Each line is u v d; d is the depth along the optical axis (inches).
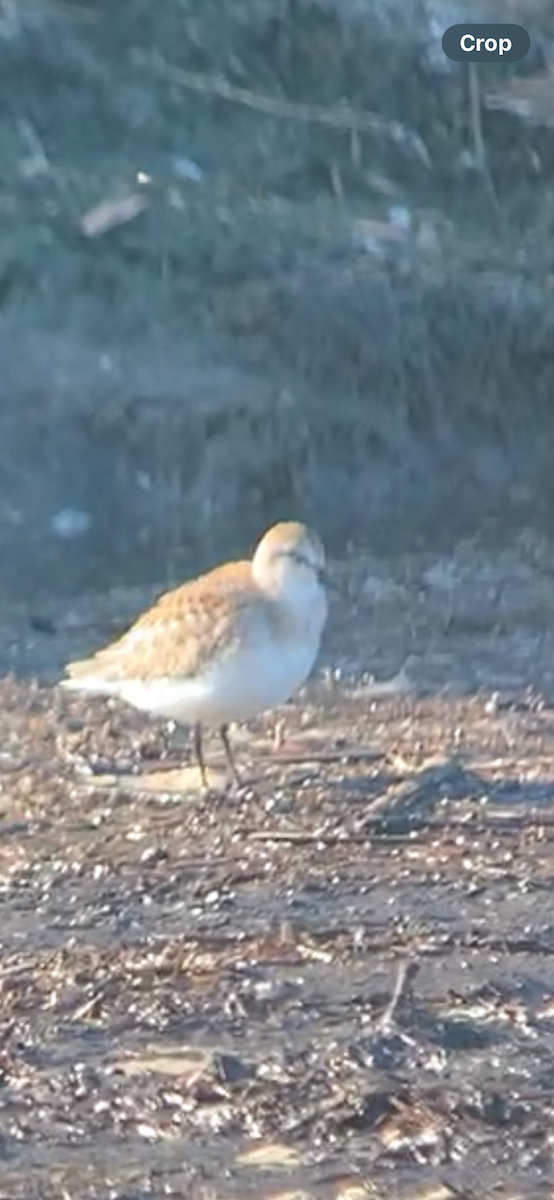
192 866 470.6
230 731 560.4
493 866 467.2
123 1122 362.6
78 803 513.0
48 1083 375.2
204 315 876.0
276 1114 362.9
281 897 452.4
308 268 889.5
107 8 997.2
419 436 845.2
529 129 963.3
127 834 491.8
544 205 941.2
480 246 915.4
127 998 406.3
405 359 865.5
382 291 879.7
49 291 879.1
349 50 986.1
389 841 482.9
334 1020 395.5
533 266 902.4
